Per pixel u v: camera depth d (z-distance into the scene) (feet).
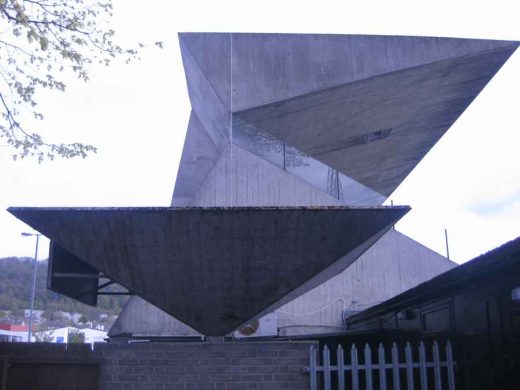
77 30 29.30
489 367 27.40
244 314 27.99
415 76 66.23
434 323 36.24
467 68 68.64
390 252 66.74
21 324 185.16
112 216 25.55
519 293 23.20
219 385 25.32
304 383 25.29
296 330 62.85
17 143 30.17
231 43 62.59
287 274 26.76
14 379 25.04
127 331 57.77
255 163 59.67
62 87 30.32
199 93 75.36
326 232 25.91
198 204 58.13
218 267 26.68
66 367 25.35
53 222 25.82
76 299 36.83
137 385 25.34
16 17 27.17
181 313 28.09
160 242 26.13
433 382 29.58
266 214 25.45
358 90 64.59
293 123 66.13
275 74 61.93
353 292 65.05
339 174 71.00
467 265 26.11
